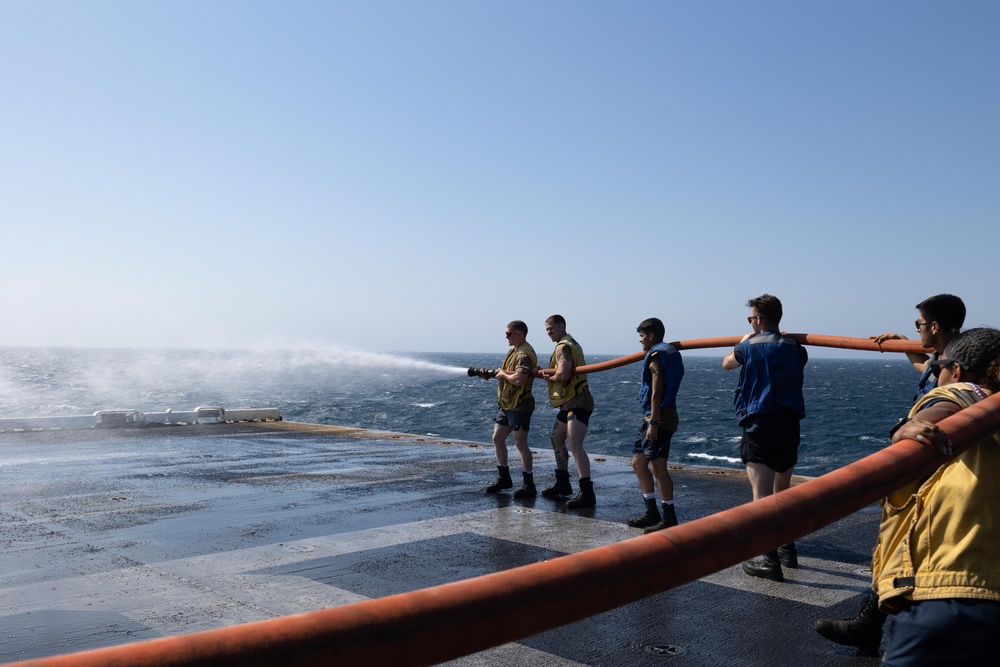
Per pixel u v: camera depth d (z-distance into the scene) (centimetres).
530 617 116
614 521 679
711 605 454
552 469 985
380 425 4109
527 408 780
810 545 604
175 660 93
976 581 192
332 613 105
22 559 535
